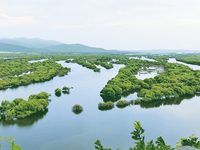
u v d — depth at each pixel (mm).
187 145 12125
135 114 80500
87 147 54969
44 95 96875
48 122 72312
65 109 86938
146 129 65688
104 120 74438
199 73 156625
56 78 164875
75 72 199125
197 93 112875
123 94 113562
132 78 143250
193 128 66688
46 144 56531
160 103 95125
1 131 64312
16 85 134000
